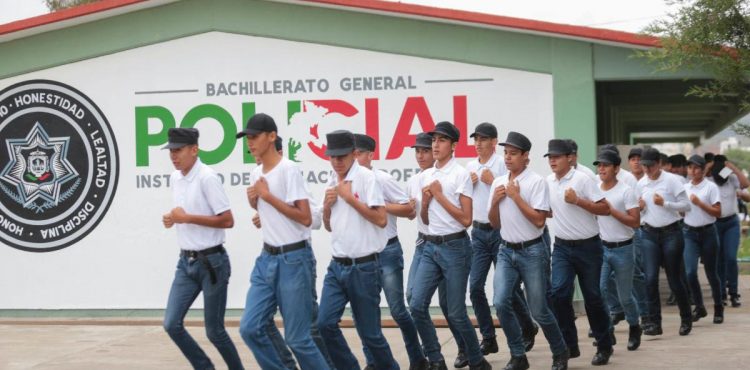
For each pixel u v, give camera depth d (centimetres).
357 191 734
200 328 1176
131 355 993
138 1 1208
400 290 810
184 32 1238
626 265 930
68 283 1267
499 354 958
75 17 1220
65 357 985
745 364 870
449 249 810
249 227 1224
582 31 1136
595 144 1173
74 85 1262
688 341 1007
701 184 1145
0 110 1285
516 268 828
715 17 1106
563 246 866
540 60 1180
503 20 1148
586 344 1003
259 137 697
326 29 1212
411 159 1198
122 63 1253
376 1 1171
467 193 805
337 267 739
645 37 1129
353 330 1143
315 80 1217
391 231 816
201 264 754
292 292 691
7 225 1284
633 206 912
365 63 1208
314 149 1216
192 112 1239
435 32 1195
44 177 1275
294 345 690
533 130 1181
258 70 1227
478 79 1190
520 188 816
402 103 1201
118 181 1255
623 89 1628
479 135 916
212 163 1233
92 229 1262
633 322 951
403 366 903
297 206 693
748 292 1516
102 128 1257
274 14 1223
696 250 1149
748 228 2983
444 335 1095
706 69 1149
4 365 945
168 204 1246
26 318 1266
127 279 1255
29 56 1273
